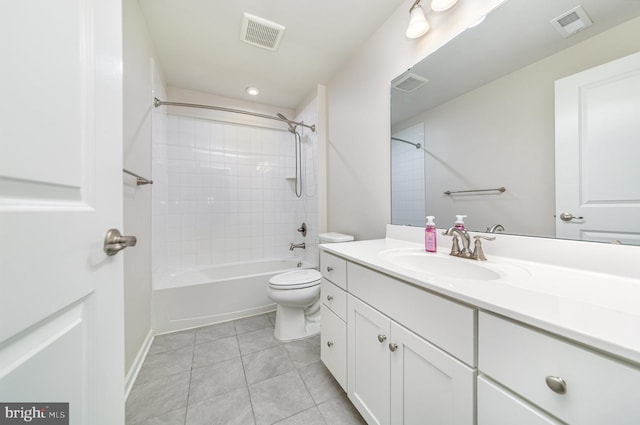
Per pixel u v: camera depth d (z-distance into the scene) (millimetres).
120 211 624
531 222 895
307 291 1687
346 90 1971
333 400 1162
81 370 476
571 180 794
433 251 1118
